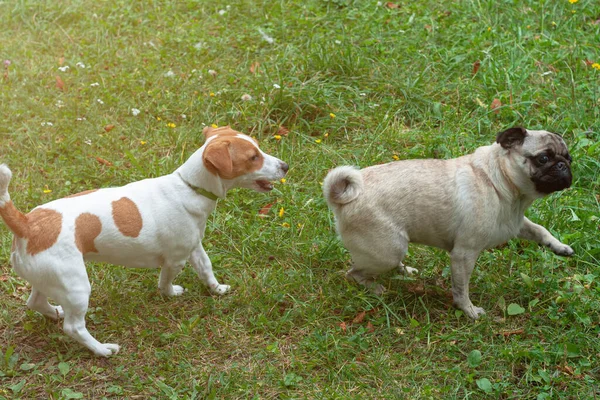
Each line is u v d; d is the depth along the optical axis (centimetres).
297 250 266
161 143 304
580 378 231
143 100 322
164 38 354
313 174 293
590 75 324
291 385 229
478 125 306
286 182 288
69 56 344
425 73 329
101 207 232
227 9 370
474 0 365
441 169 242
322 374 233
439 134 304
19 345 239
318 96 316
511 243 265
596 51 335
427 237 245
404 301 252
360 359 237
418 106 318
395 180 242
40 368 233
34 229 226
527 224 250
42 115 312
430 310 250
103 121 311
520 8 359
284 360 236
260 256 265
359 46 344
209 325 245
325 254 263
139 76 332
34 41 353
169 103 319
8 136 305
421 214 241
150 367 234
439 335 242
